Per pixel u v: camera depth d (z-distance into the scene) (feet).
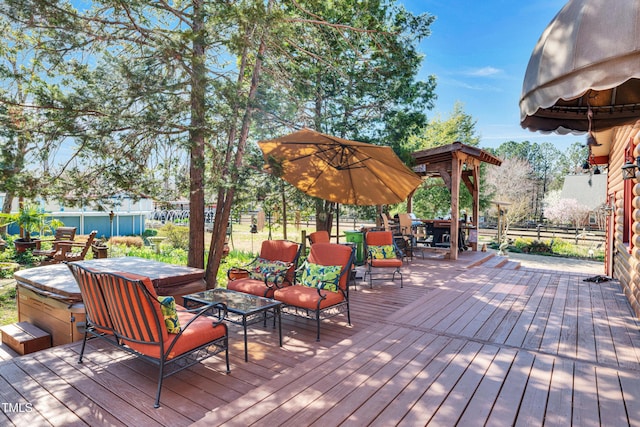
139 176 18.19
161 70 18.47
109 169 17.75
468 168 38.24
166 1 18.15
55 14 15.69
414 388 8.71
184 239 45.60
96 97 16.71
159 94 17.57
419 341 11.94
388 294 19.30
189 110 18.45
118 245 44.37
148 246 47.19
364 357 10.55
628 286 18.06
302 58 25.64
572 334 12.73
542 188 119.14
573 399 8.25
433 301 17.54
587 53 5.76
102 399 8.71
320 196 23.48
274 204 32.71
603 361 10.41
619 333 12.85
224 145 21.31
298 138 16.78
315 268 14.84
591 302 17.35
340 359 10.41
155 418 7.95
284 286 15.67
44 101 16.03
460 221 37.73
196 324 9.93
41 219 32.68
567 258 48.85
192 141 18.13
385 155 16.48
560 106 9.71
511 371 9.68
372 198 22.91
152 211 73.82
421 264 28.99
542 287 20.79
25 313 15.26
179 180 19.85
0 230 37.76
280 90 22.79
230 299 12.85
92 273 9.43
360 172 20.31
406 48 25.59
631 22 5.34
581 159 128.36
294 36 22.33
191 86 17.90
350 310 16.35
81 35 17.04
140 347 9.23
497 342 11.91
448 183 32.94
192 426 7.18
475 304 16.94
